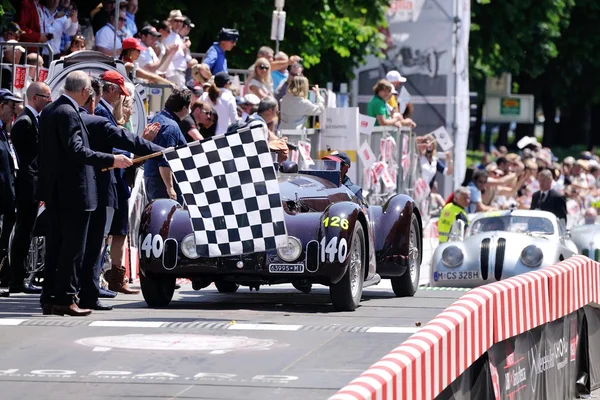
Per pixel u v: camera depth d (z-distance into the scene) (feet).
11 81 92.48
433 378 40.34
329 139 122.11
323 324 62.13
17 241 75.25
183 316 64.64
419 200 148.36
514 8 246.27
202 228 63.21
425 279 113.70
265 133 63.87
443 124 182.19
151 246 68.69
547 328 55.77
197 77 103.40
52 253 64.69
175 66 115.24
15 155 77.92
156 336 56.34
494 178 170.71
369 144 126.21
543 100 355.36
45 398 42.68
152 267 68.64
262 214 63.41
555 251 98.84
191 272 68.39
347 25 166.50
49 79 82.28
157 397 42.65
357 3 167.53
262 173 63.41
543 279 53.72
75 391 43.73
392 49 183.32
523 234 102.12
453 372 42.50
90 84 63.93
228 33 114.32
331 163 79.61
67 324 60.13
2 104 75.87
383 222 78.64
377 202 126.72
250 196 63.36
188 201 63.26
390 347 53.93
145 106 96.12
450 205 122.42
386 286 92.22
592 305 63.67
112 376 46.37
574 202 182.70
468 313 44.21
